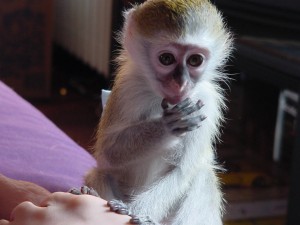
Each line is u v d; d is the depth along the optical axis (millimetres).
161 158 577
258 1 948
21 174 600
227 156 1178
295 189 831
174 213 579
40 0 1678
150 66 546
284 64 860
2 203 427
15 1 1648
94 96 1758
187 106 533
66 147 710
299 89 830
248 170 1154
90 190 469
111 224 360
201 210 579
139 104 579
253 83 1212
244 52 903
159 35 527
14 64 1710
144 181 586
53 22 1954
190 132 573
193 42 521
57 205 367
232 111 1224
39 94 1755
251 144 1221
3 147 657
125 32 577
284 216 1084
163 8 533
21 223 358
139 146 562
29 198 425
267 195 1095
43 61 1739
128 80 583
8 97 816
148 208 556
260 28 963
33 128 732
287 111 1192
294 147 832
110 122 588
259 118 1232
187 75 530
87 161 693
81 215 361
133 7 581
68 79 1902
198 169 582
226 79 603
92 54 1730
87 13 1725
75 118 1629
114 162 578
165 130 546
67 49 1939
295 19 977
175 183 570
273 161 1196
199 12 531
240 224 1061
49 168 633
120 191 590
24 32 1690
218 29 554
